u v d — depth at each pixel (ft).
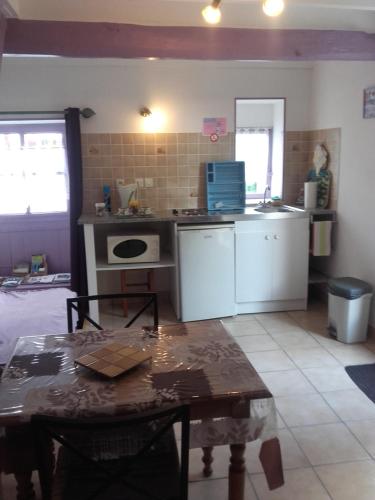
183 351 6.19
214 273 13.20
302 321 13.32
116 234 13.61
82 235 14.25
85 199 14.62
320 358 10.94
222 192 14.84
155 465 5.37
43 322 13.34
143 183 14.74
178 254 12.98
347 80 12.67
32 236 16.57
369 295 11.59
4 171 16.08
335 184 13.66
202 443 5.37
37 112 13.94
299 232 13.61
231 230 13.08
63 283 16.06
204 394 5.08
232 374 5.54
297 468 7.20
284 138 15.17
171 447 5.64
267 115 15.97
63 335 6.87
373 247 11.90
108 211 14.39
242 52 10.30
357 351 11.30
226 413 5.24
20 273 16.52
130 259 13.37
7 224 16.37
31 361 5.98
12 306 14.51
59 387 5.29
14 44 9.55
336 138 13.43
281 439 7.91
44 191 16.37
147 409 4.87
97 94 14.05
